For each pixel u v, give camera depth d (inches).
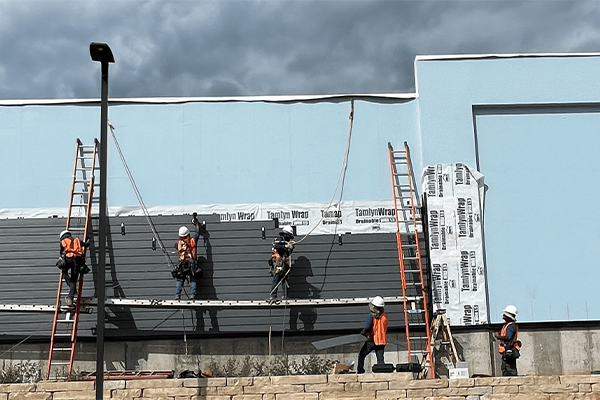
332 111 816.3
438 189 788.6
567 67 810.8
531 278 779.4
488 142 805.9
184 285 772.6
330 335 766.5
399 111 814.5
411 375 586.2
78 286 740.0
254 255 780.6
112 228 788.6
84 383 582.2
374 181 802.2
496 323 767.1
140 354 761.6
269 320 766.5
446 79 808.9
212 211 796.0
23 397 577.9
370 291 773.3
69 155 805.2
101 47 552.4
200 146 807.7
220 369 752.3
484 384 584.4
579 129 808.9
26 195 796.6
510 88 805.9
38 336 761.0
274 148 808.3
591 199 796.6
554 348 765.9
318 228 792.3
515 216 791.7
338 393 581.9
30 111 812.0
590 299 776.3
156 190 799.1
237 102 816.9
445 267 774.5
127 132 809.5
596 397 580.7
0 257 778.2
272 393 582.2
